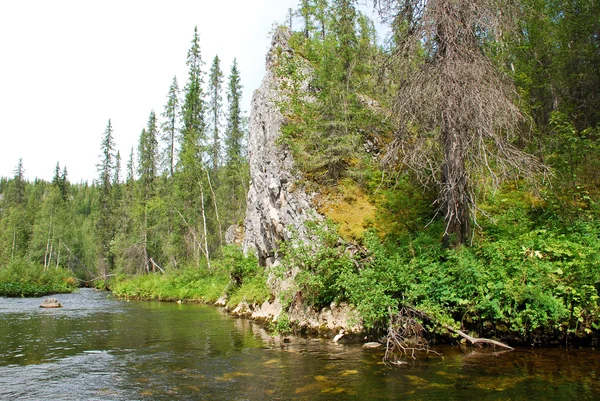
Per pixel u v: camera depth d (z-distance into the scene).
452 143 9.83
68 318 18.75
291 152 17.31
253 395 6.87
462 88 9.58
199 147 39.19
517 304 9.00
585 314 8.86
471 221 11.48
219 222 38.25
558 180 11.87
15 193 84.19
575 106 16.33
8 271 42.56
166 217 44.06
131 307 24.84
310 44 20.39
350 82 16.94
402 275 9.90
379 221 13.37
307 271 12.54
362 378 7.55
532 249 9.79
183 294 30.47
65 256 61.94
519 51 16.66
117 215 57.50
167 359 9.84
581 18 16.52
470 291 9.48
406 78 10.98
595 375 7.16
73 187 128.12
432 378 7.36
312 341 11.41
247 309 18.39
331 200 15.02
